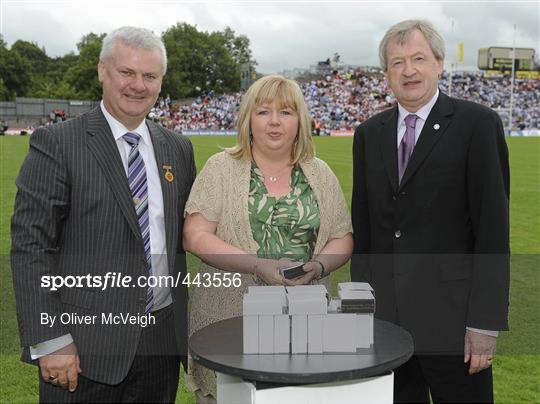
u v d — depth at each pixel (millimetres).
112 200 2510
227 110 53344
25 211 2430
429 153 2750
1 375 4051
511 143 32375
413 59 2744
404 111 2891
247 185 2758
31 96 57312
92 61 52906
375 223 2969
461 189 2736
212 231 2758
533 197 13297
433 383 2926
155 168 2713
